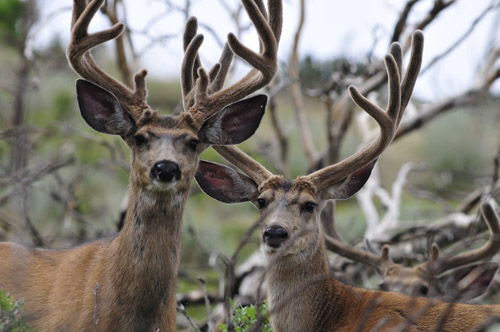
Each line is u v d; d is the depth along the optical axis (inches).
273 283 492.4
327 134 852.6
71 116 1122.0
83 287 439.5
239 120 461.7
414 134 1423.5
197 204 1114.7
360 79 847.7
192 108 450.6
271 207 488.7
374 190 861.8
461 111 1342.3
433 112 844.6
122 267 428.8
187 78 506.9
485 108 1226.6
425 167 897.5
